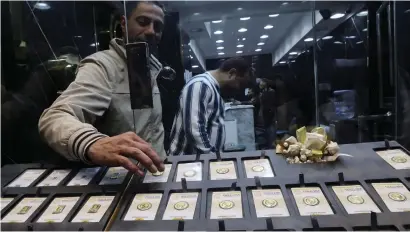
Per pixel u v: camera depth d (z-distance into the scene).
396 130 1.13
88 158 0.59
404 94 1.12
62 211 0.54
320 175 0.57
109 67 0.75
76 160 0.68
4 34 0.92
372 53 1.24
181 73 1.08
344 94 1.23
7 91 0.91
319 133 0.68
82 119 0.68
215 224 0.48
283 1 1.16
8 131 0.90
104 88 0.73
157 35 0.87
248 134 1.09
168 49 1.07
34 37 1.00
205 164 0.66
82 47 1.11
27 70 0.97
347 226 0.45
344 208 0.49
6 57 0.92
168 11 1.06
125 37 0.80
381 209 0.48
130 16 0.81
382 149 0.67
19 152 0.91
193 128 0.85
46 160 0.84
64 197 0.58
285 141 0.68
